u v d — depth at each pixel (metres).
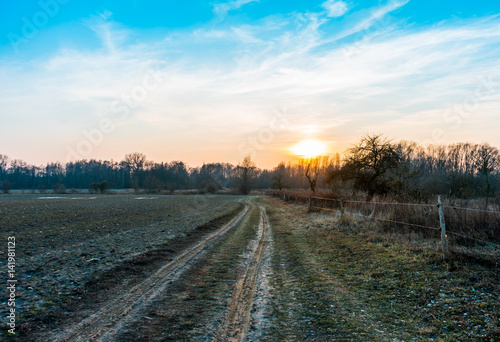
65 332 5.45
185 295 7.64
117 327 5.71
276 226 21.64
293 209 33.16
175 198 62.06
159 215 27.11
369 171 28.88
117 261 10.52
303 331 5.71
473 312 5.92
